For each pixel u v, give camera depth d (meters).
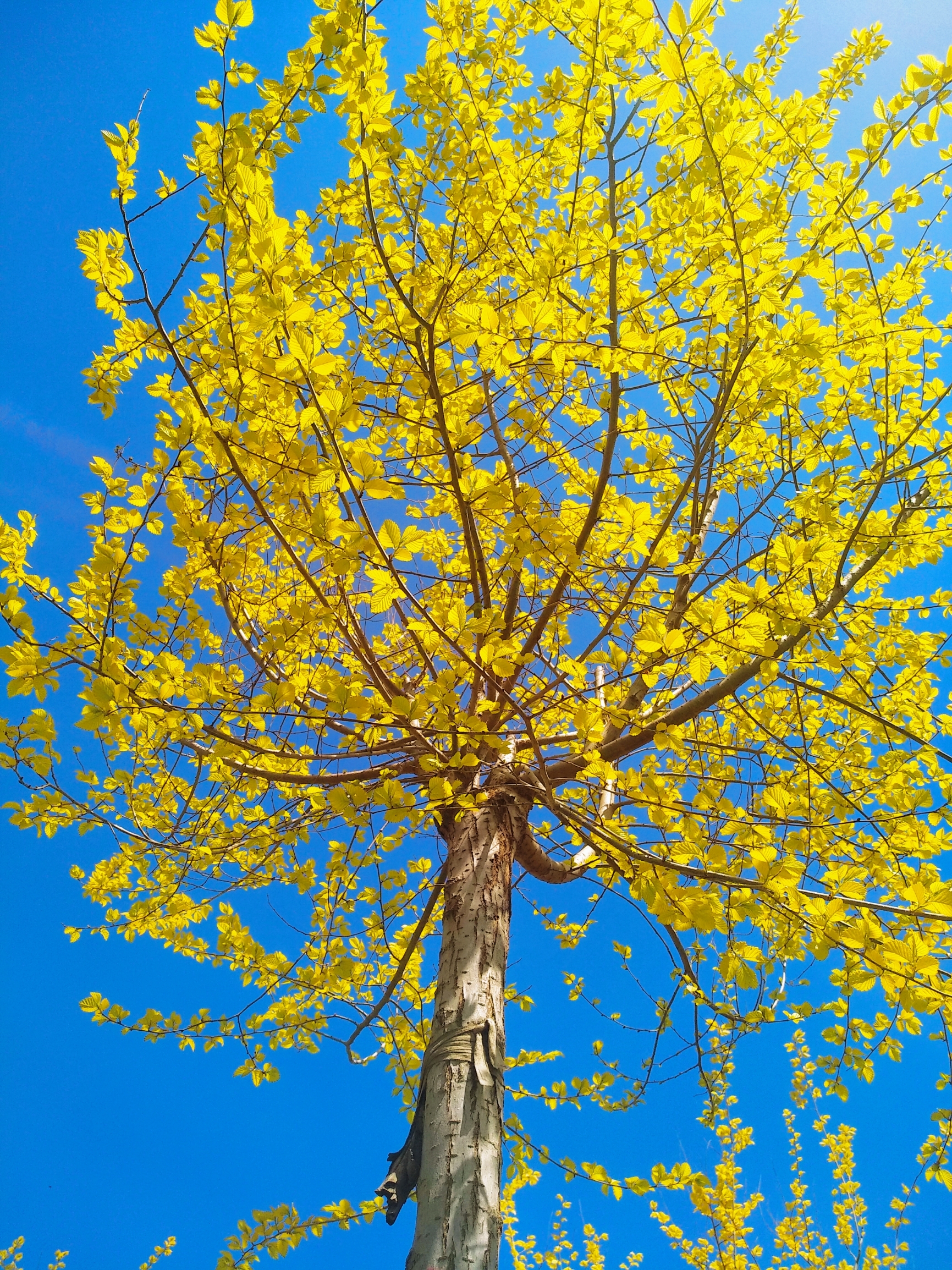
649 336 2.04
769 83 2.78
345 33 1.60
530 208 2.68
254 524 2.49
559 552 2.10
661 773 2.99
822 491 2.53
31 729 2.17
